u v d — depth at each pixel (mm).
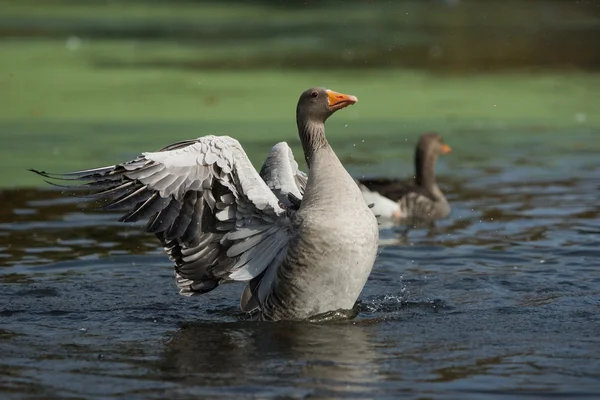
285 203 10805
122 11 46812
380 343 9336
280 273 10031
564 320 10133
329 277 9867
